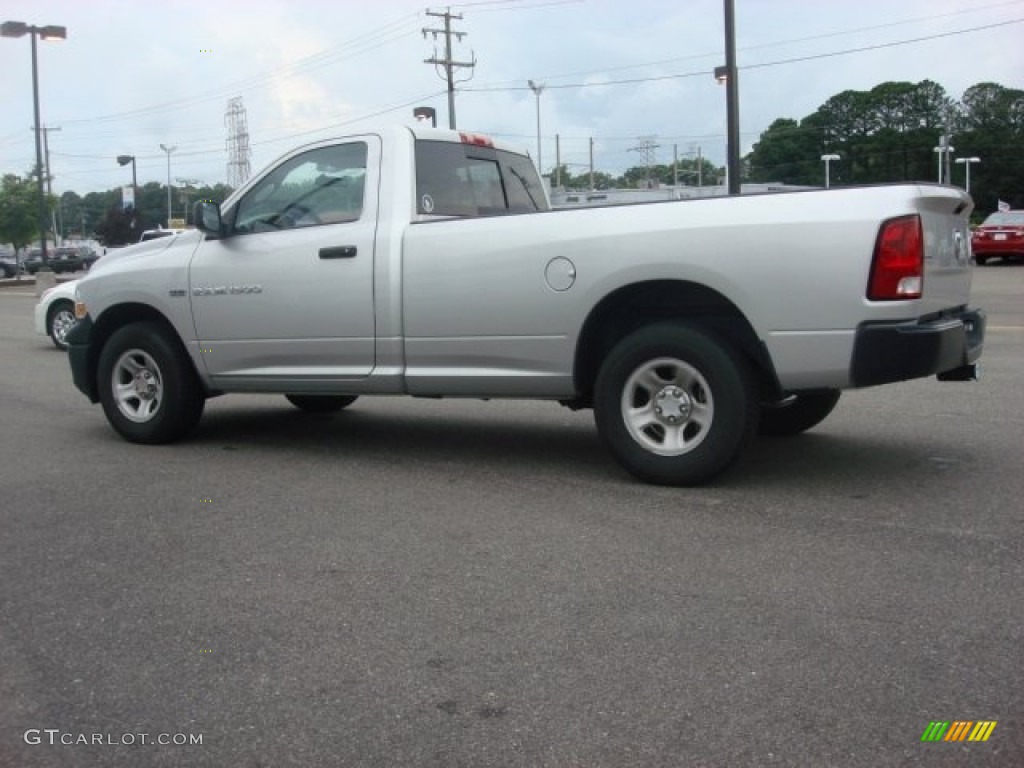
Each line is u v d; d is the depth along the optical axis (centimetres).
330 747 293
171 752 293
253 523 514
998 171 9944
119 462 665
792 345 502
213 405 913
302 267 641
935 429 711
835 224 488
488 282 578
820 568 425
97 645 366
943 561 429
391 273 610
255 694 326
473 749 289
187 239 702
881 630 360
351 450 693
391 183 625
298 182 662
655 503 530
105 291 725
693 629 365
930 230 504
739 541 463
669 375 552
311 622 381
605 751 286
